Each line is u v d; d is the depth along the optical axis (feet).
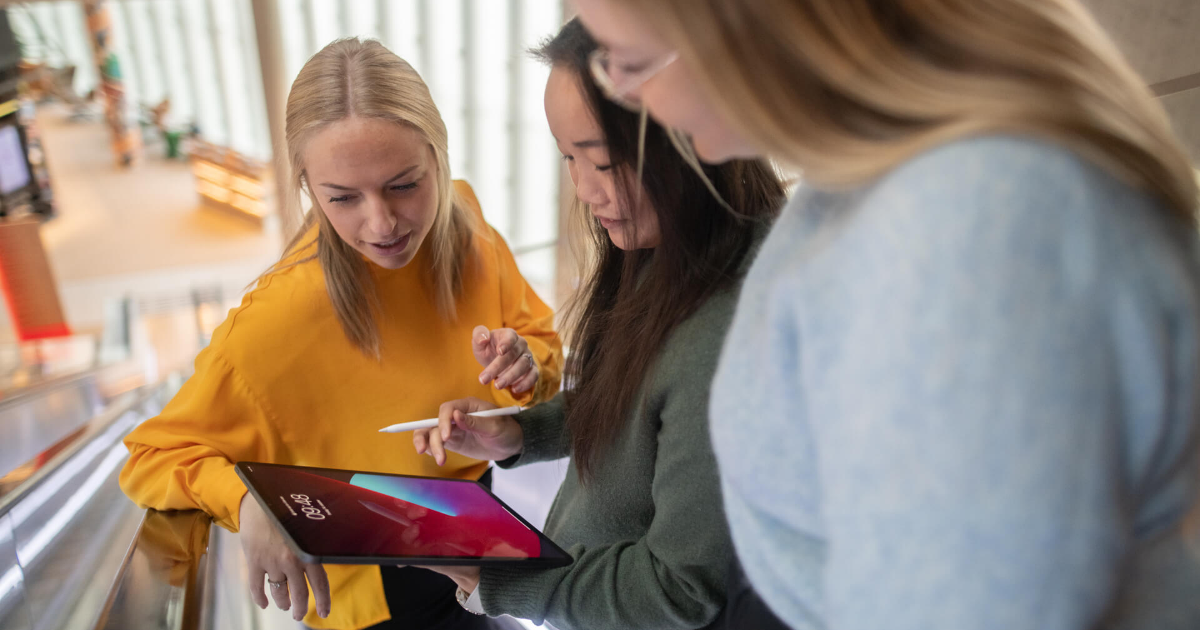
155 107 52.08
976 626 1.28
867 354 1.40
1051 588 1.25
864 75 1.45
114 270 36.86
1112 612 1.72
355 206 3.88
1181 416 1.40
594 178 3.05
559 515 4.14
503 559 3.02
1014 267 1.28
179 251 39.01
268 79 22.50
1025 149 1.34
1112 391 1.30
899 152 1.46
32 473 6.17
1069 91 1.40
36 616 4.10
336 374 4.42
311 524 2.95
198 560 3.54
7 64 38.32
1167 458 1.44
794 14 1.42
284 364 4.23
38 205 40.70
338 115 3.68
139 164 49.14
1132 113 1.43
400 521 3.21
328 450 4.53
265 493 3.14
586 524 3.66
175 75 59.26
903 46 1.48
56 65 62.49
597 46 2.73
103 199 44.11
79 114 55.36
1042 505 1.23
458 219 4.93
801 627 1.93
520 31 18.88
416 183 3.99
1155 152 1.40
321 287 4.36
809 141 1.54
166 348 31.17
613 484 3.44
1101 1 4.19
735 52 1.45
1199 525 1.72
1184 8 3.81
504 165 22.53
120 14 60.80
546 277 18.67
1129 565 1.52
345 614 4.77
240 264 38.11
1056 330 1.26
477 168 23.15
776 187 3.08
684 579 2.90
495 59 21.44
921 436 1.31
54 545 5.01
